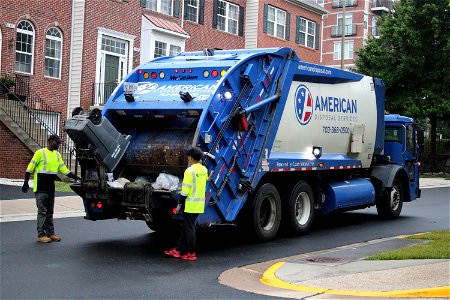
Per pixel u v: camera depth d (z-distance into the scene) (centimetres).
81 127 991
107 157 1023
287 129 1232
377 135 1573
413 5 3728
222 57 1165
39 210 1111
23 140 2172
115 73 2722
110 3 2661
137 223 1408
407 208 1945
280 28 3600
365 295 733
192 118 1081
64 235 1201
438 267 853
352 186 1463
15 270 874
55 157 1117
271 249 1116
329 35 6438
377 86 1573
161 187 1014
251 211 1158
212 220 1049
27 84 2373
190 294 762
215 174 1041
